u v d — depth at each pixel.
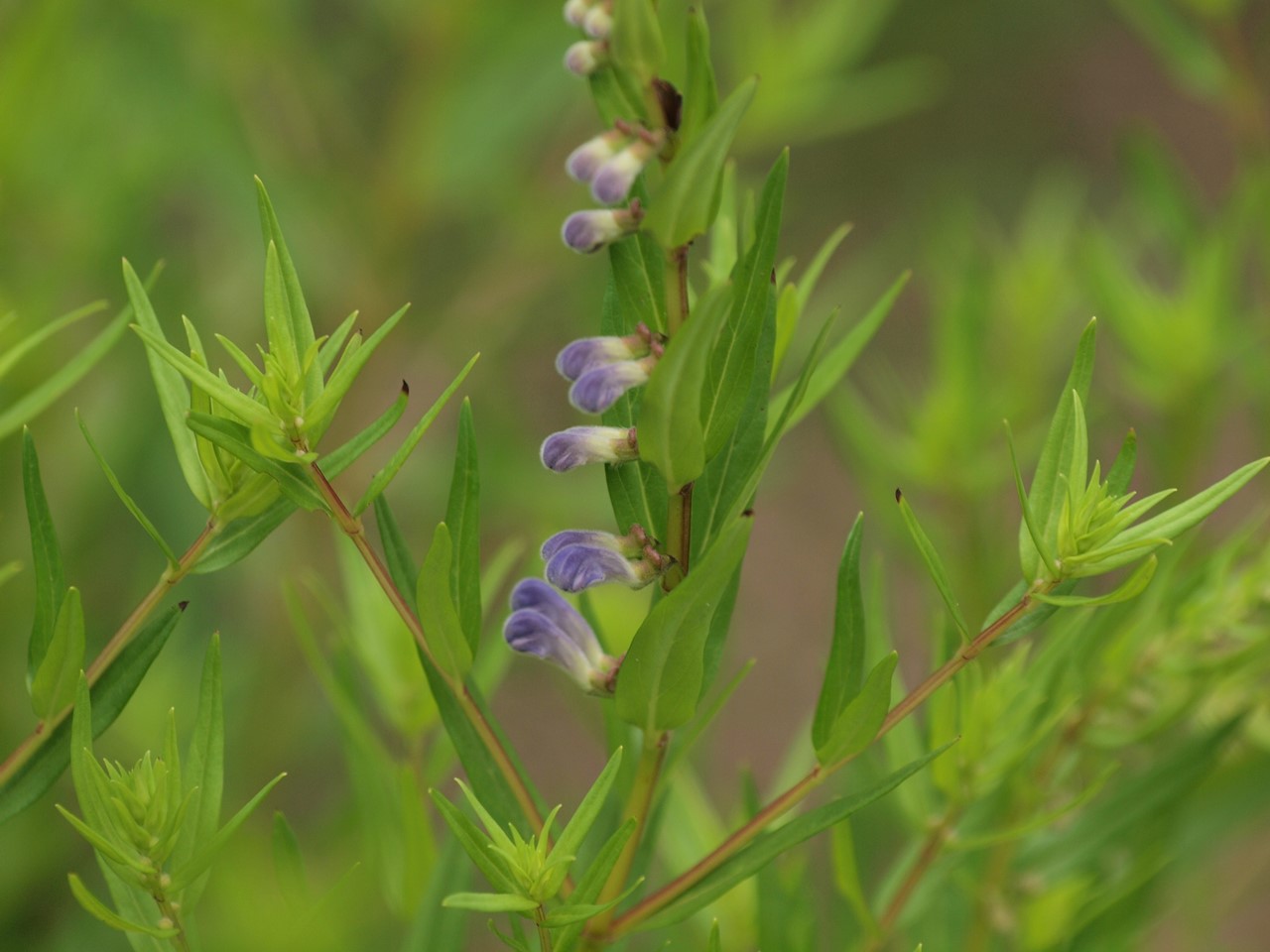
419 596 0.51
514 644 0.51
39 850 0.69
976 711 0.55
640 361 0.50
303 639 0.57
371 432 0.51
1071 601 0.50
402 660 0.58
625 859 0.51
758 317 0.50
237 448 0.50
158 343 0.50
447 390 0.50
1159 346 0.66
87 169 0.75
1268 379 0.68
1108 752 0.61
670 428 0.49
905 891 0.56
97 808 0.50
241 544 0.52
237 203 0.90
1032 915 0.59
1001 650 0.63
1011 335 0.73
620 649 0.65
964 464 0.66
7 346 0.66
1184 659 0.58
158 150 0.81
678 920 0.51
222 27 0.87
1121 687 0.58
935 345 0.71
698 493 0.51
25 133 0.67
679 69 0.83
